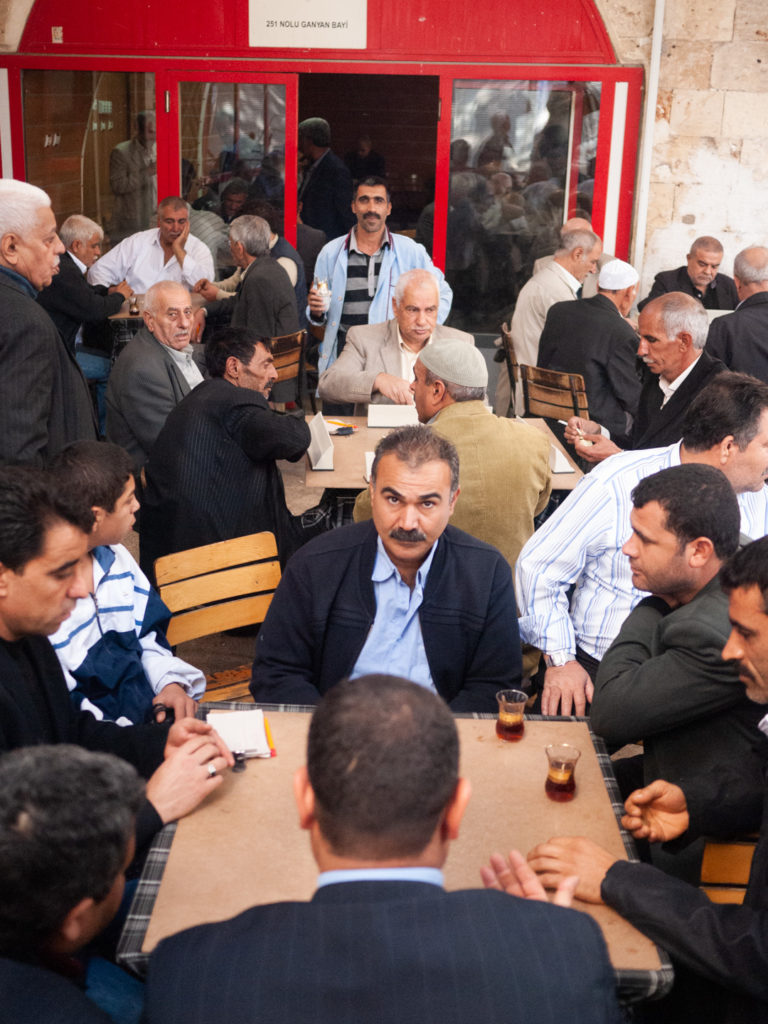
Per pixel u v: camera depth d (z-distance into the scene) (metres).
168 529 3.77
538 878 1.67
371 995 1.11
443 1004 1.11
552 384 4.88
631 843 1.82
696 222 7.11
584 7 6.83
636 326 6.05
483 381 3.12
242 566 3.06
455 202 7.36
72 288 5.64
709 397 2.65
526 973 1.14
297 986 1.12
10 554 1.84
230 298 6.62
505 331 6.07
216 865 1.71
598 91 7.00
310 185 8.80
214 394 3.77
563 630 2.75
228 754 1.94
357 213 5.96
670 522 2.08
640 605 2.28
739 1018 1.65
